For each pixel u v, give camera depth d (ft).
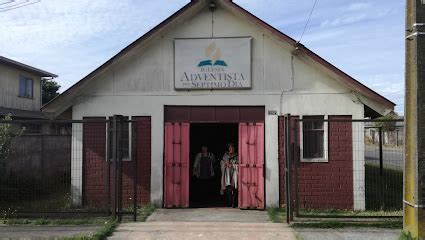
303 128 39.47
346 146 39.06
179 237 27.91
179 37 39.99
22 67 81.05
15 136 44.14
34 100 88.63
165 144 39.81
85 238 26.73
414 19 23.48
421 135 23.26
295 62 39.60
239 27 39.83
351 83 38.37
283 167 39.17
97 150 39.96
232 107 39.88
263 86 39.63
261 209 38.78
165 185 39.52
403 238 24.00
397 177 53.98
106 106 39.91
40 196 42.70
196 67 39.83
